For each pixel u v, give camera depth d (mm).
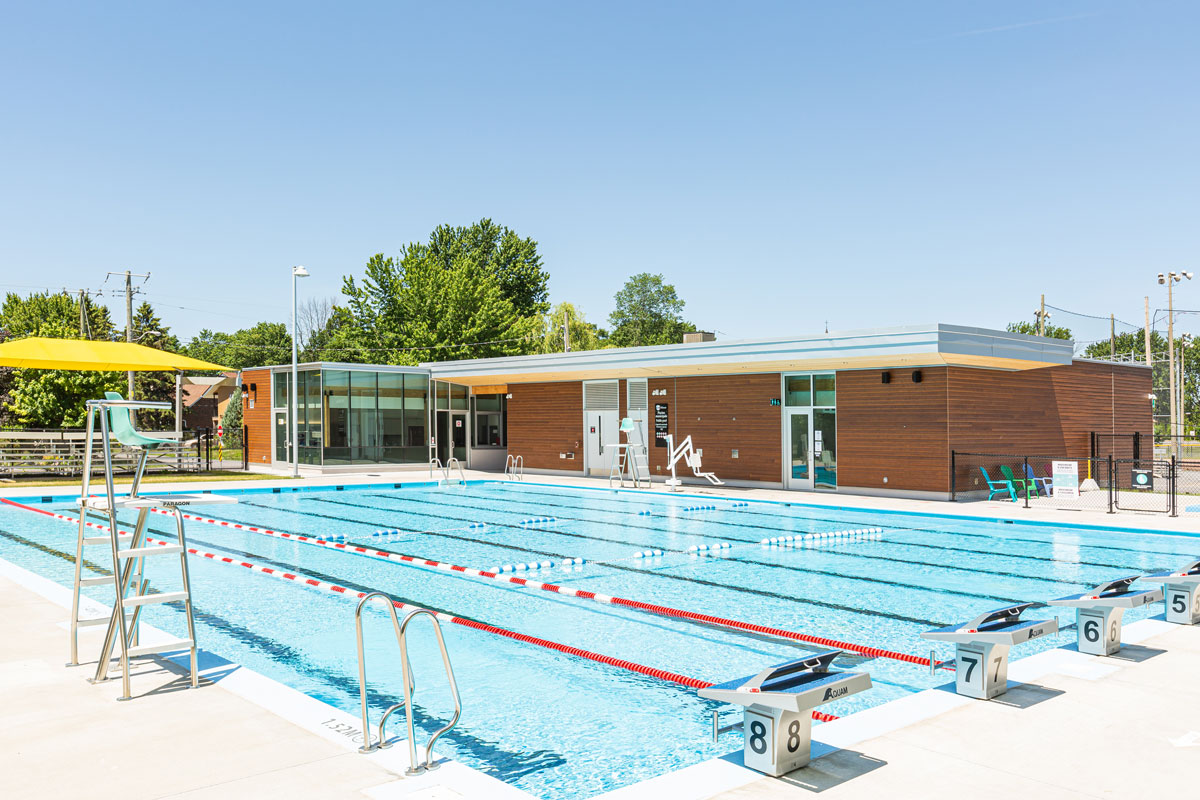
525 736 5332
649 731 5434
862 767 4395
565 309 65375
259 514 17484
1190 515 15742
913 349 17016
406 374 29062
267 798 3965
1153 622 7547
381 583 10172
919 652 7180
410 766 4328
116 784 4109
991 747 4637
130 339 38062
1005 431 19297
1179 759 4457
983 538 13828
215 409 66562
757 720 4410
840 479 19797
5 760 4414
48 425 31641
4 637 7055
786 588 9828
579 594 9414
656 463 23797
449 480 24844
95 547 13039
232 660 6984
